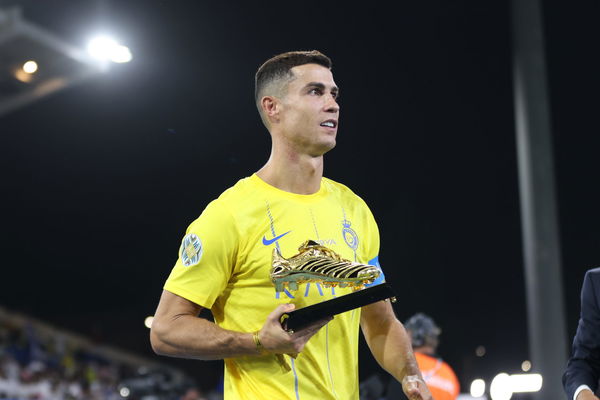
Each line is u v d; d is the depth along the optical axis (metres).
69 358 55.28
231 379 6.90
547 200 23.30
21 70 32.84
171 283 6.76
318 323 6.15
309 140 7.02
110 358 63.38
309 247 6.56
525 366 56.25
